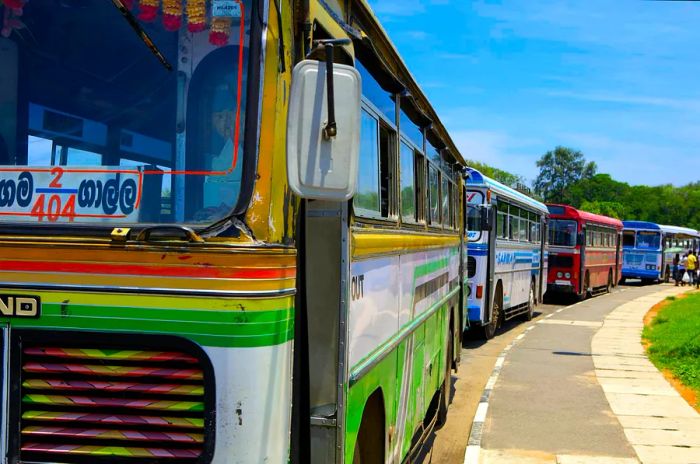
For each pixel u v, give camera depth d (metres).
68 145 2.83
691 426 8.54
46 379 2.68
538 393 10.35
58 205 2.80
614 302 28.83
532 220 21.56
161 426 2.63
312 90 2.56
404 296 4.93
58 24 2.87
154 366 2.63
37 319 2.66
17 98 2.88
